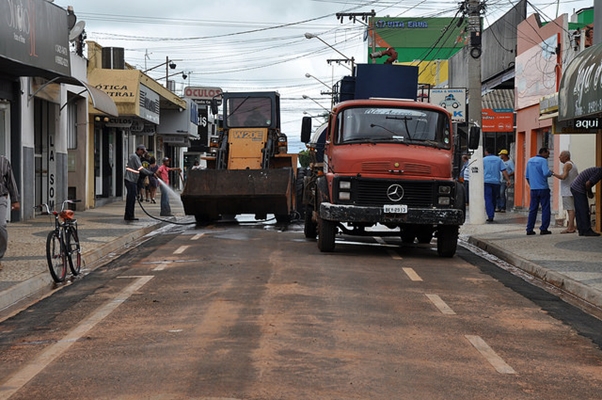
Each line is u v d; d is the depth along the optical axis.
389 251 16.41
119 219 24.05
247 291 10.95
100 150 34.41
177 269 13.26
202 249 16.00
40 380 6.75
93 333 8.53
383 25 66.88
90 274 13.16
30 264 13.30
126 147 39.59
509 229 21.08
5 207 12.74
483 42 36.97
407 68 19.80
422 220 14.88
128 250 16.62
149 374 6.84
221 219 25.06
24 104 22.55
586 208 18.62
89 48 32.84
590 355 7.94
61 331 8.70
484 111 29.52
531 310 10.27
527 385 6.77
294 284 11.55
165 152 56.53
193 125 53.78
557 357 7.80
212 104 24.16
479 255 16.42
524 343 8.34
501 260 15.70
